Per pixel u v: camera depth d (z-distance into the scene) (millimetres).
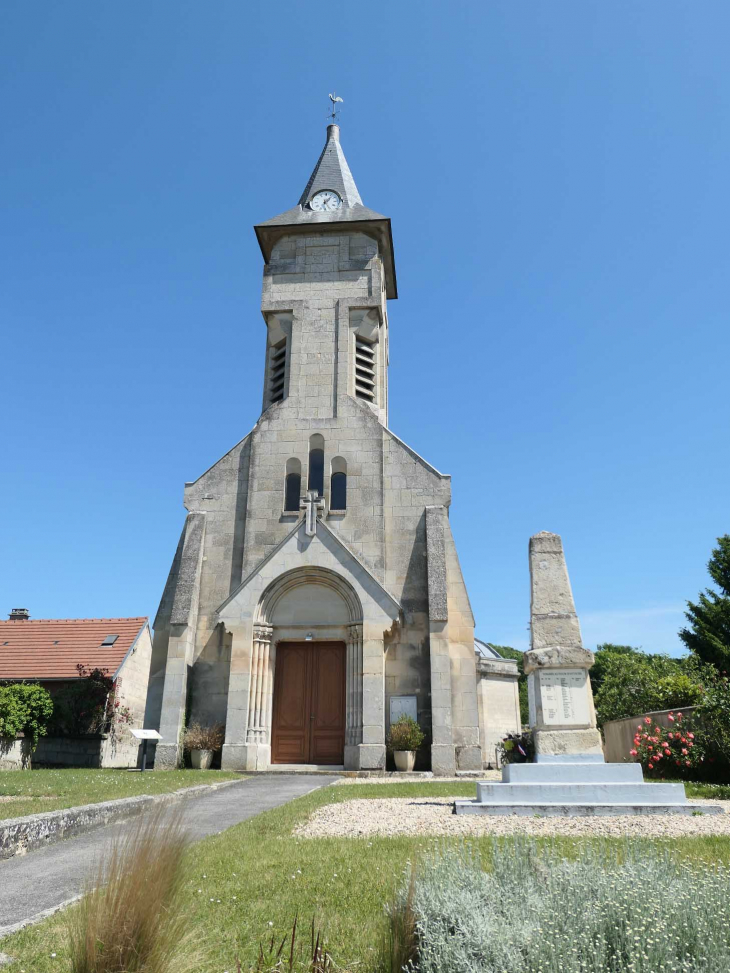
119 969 3992
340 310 27875
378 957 4730
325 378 26750
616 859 5824
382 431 25234
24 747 23047
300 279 28719
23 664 30953
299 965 4867
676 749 17172
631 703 26453
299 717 22469
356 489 24562
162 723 21594
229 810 11992
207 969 4762
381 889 6414
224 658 22969
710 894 4457
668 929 4086
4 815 9727
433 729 20953
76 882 7227
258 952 5117
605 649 59812
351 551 22734
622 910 4234
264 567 22891
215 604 23719
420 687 22031
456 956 4082
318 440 25562
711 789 13672
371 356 28406
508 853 5562
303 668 22891
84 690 26688
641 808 10750
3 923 5914
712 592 36281
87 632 33281
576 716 12109
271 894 6457
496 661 34531
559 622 12711
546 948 3982
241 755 21000
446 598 22328
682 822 9867
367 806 11977
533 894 4684
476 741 21375
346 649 22594
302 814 10859
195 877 6879
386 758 21188
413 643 22531
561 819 10336
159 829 4672
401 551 23719
